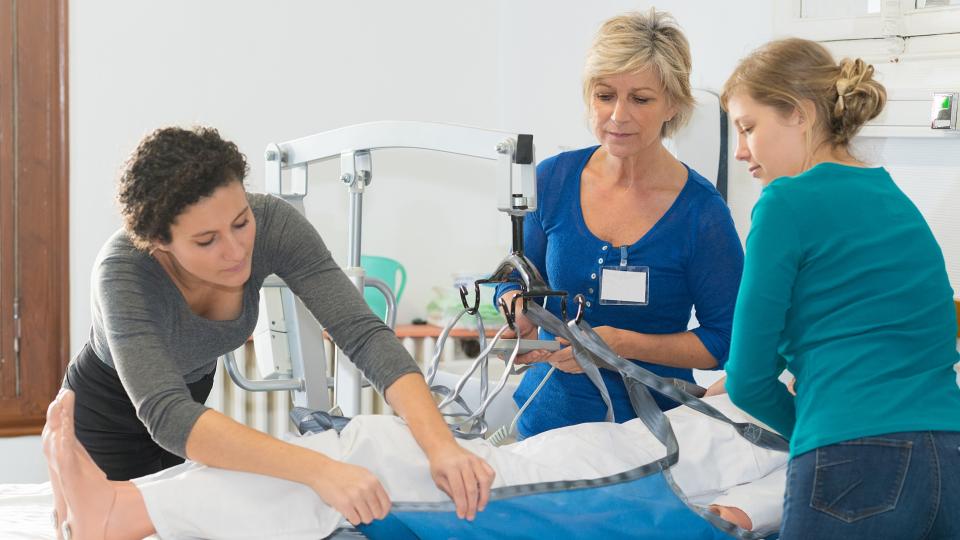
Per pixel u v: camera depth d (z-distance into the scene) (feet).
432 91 13.12
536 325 6.91
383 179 12.95
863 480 4.73
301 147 7.32
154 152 4.99
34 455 11.79
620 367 6.35
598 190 7.23
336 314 5.74
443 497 5.42
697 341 7.03
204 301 5.91
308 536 5.16
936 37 8.65
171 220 4.96
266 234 5.82
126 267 5.34
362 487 4.89
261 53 12.35
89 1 11.64
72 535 5.14
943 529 4.81
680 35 6.72
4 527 6.26
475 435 6.23
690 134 10.00
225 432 4.94
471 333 12.23
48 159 11.59
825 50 5.43
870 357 4.88
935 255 5.13
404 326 12.69
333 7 12.60
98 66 11.73
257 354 7.57
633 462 6.11
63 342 11.77
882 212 5.07
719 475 6.24
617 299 6.98
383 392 5.58
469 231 13.35
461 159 13.20
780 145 5.36
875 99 5.24
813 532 4.80
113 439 6.50
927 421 4.78
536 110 12.83
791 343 5.16
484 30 13.28
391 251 13.07
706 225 6.98
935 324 5.00
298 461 4.98
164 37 11.95
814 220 5.00
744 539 5.62
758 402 5.32
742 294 5.11
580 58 12.28
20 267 11.62
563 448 6.07
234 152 5.16
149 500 5.11
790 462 4.97
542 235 7.43
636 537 5.48
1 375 11.64
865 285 4.95
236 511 5.12
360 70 12.79
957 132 8.18
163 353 5.14
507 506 5.45
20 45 11.40
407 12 12.92
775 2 9.75
